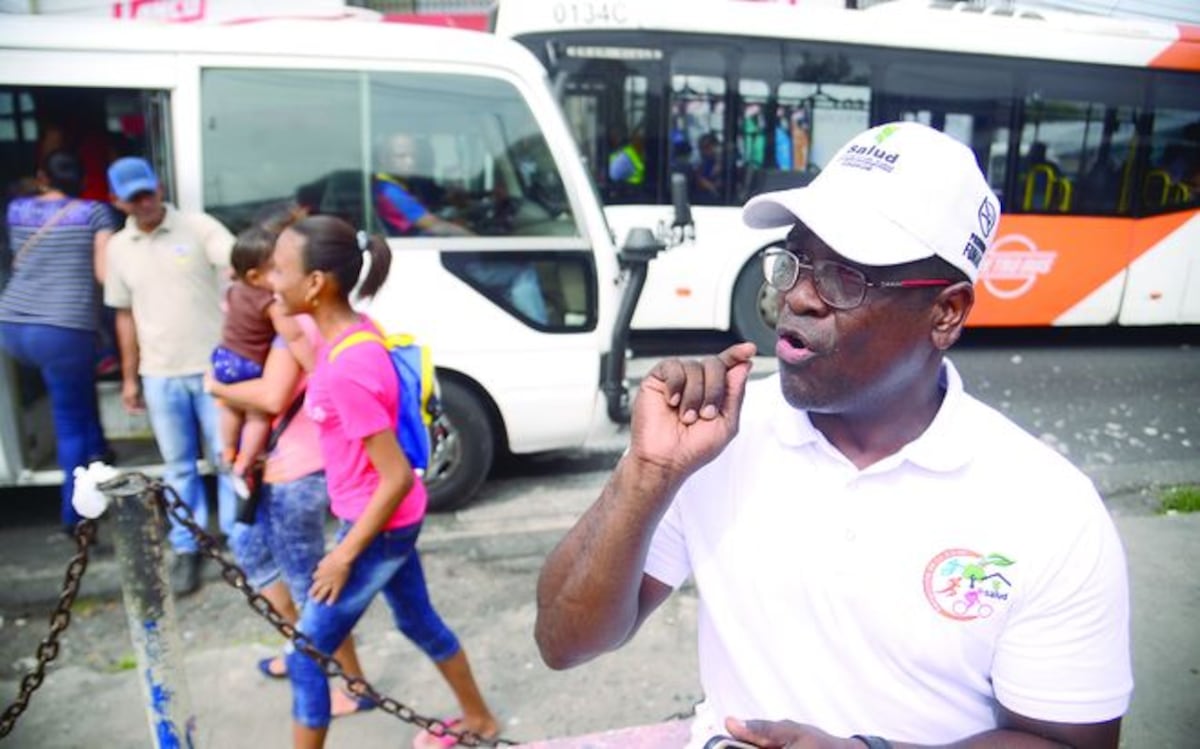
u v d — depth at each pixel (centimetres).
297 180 401
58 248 354
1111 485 505
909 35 739
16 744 275
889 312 109
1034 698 108
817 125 745
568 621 122
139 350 370
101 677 310
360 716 291
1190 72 788
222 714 291
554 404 434
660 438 112
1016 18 761
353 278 225
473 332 415
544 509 455
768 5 722
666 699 304
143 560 186
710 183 733
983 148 773
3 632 336
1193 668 317
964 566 109
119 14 473
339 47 394
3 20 367
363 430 217
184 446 363
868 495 114
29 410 410
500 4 712
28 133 379
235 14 484
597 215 425
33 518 440
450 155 412
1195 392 699
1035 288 806
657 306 734
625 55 707
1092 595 107
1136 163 799
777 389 130
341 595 232
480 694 286
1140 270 821
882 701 116
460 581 378
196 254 352
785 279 116
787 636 120
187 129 386
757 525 121
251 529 293
